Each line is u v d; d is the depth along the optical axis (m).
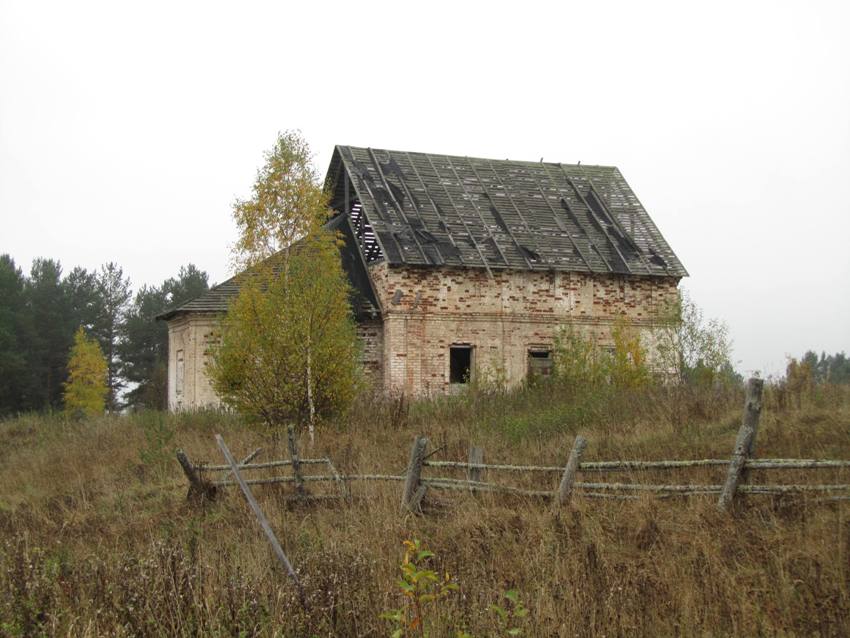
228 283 30.31
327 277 20.70
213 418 22.61
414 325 29.22
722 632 7.31
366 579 7.95
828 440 12.94
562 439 15.45
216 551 9.88
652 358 28.02
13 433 27.19
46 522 13.46
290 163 21.69
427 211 31.56
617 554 9.23
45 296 61.31
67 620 7.21
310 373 19.95
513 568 8.76
